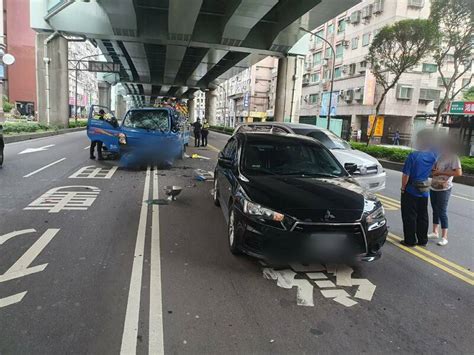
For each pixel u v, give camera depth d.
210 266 4.72
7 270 4.42
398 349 3.18
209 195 8.95
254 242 4.45
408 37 20.28
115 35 29.09
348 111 45.31
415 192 5.80
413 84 40.44
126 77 57.81
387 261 5.21
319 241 4.22
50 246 5.22
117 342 3.12
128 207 7.55
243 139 6.24
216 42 30.14
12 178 10.05
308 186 4.89
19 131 24.61
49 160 13.93
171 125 13.71
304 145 6.20
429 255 5.56
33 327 3.29
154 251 5.17
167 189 8.62
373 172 9.00
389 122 43.50
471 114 23.20
